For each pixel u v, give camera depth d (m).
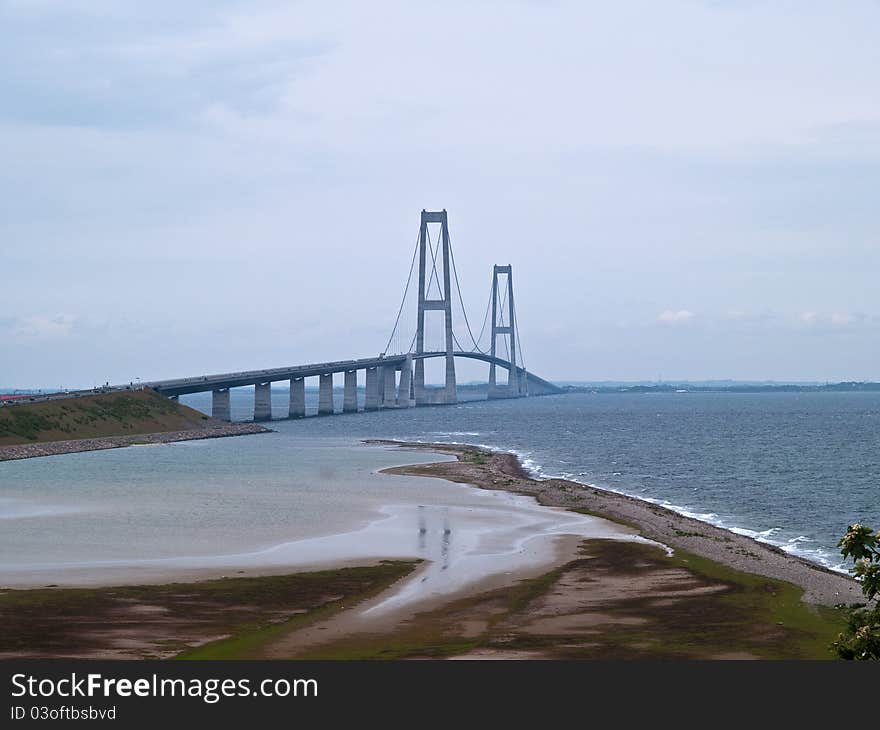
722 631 39.91
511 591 47.84
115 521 69.38
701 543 63.69
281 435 190.12
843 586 49.88
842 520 81.31
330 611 43.34
